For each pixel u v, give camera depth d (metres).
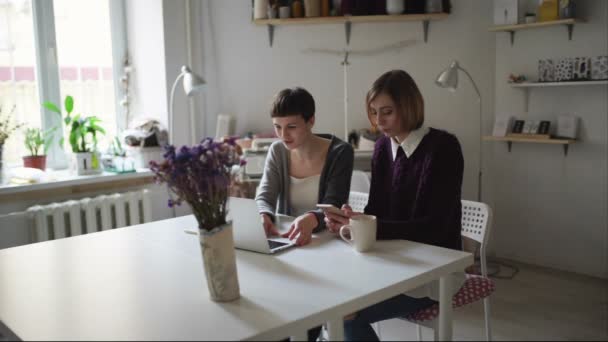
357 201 2.38
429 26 3.88
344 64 3.79
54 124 3.37
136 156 3.47
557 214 3.72
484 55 3.86
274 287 1.36
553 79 3.54
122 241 1.87
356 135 3.88
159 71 3.59
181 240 1.87
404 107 1.79
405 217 1.88
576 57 3.48
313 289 1.34
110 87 3.66
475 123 3.94
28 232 3.03
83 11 3.48
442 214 1.77
